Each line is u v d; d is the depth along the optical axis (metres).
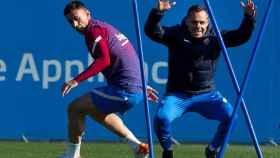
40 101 37.22
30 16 37.00
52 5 36.91
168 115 24.48
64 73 37.03
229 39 24.67
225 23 36.31
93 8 36.69
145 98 22.73
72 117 25.67
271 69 36.59
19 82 37.19
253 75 36.62
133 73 25.25
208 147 25.73
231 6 36.25
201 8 24.22
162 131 24.64
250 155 33.56
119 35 25.33
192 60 24.53
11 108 37.28
